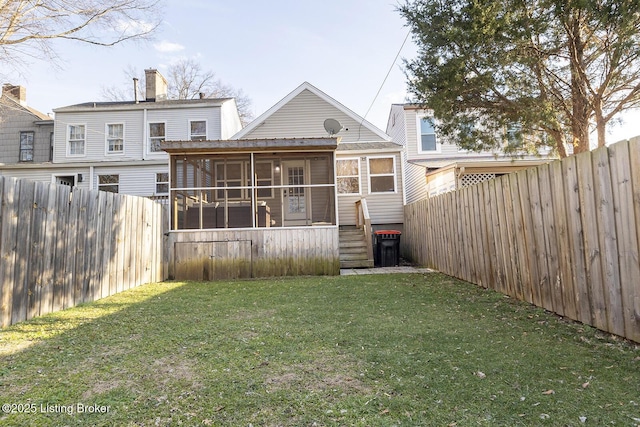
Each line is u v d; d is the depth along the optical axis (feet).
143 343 10.94
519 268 15.69
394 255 32.53
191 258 27.76
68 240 16.67
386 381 7.99
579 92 18.49
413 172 44.73
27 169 48.21
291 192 35.42
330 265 27.91
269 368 8.87
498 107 20.39
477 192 19.84
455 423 6.26
